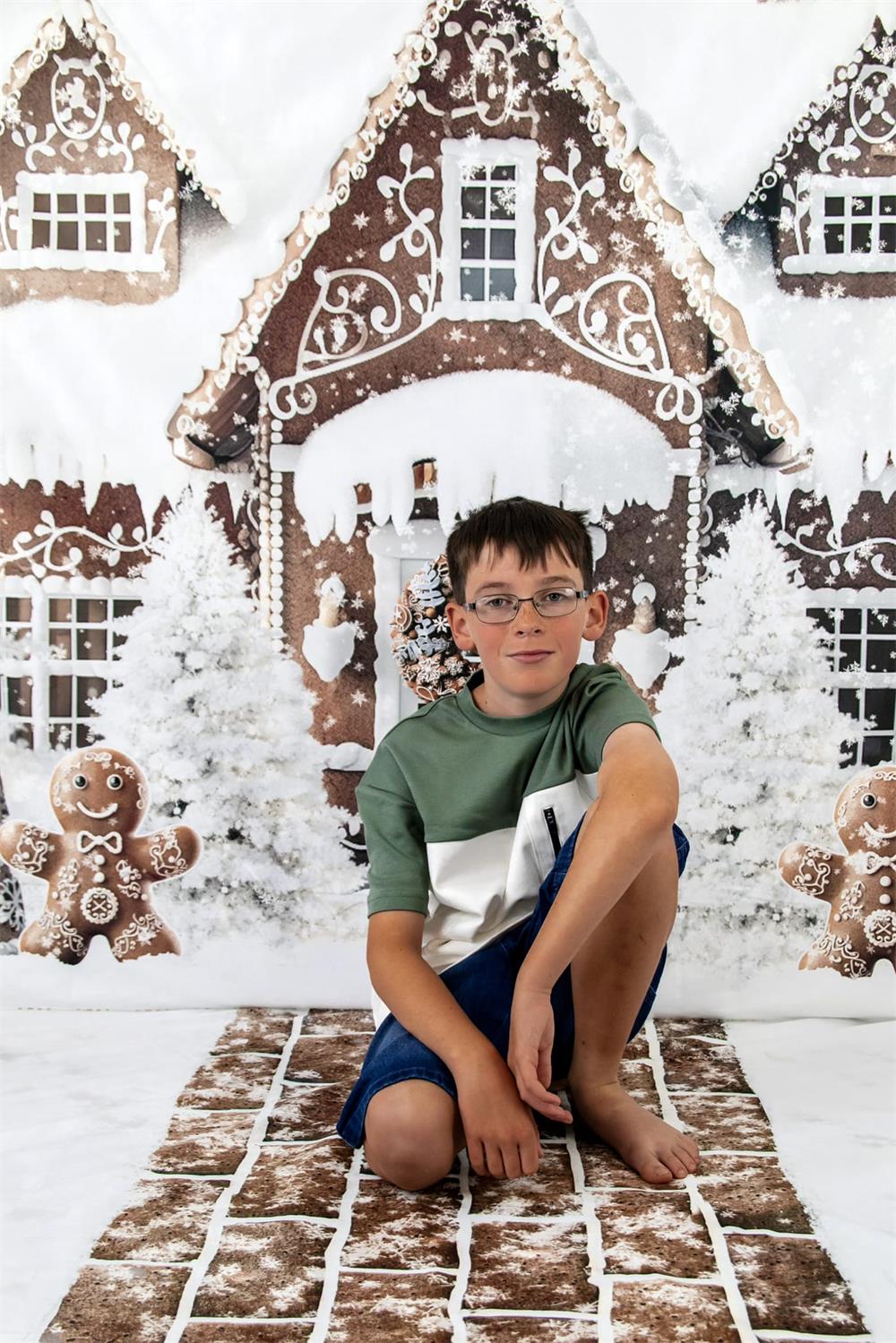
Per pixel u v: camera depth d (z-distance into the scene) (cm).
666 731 193
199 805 195
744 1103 163
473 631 155
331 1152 149
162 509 191
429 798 155
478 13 180
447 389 189
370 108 182
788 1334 112
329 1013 195
